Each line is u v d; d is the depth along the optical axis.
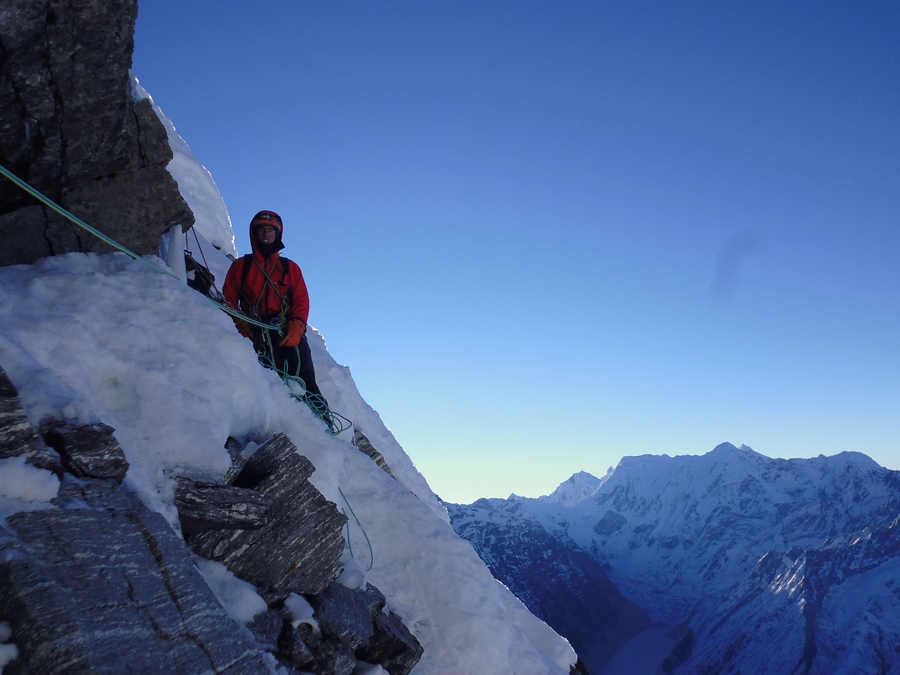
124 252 6.68
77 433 4.63
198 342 6.25
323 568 6.14
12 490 4.00
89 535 4.11
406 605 7.84
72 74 5.55
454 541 8.66
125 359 5.59
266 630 5.34
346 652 5.81
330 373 12.19
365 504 8.46
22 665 3.26
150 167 6.70
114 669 3.46
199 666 4.07
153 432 5.38
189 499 5.30
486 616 8.09
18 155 5.85
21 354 4.84
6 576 3.49
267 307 8.77
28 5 5.00
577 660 10.64
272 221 8.77
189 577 4.63
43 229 6.26
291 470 6.24
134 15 5.53
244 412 6.48
